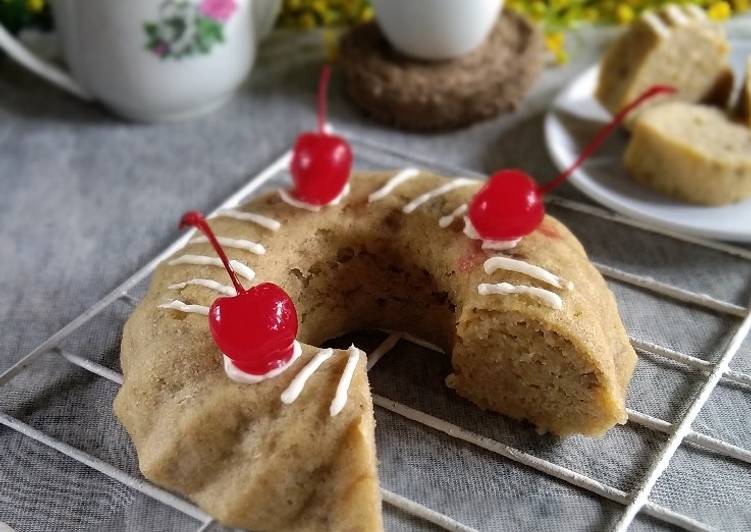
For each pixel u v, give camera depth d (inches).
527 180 8.4
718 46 11.7
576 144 11.7
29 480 7.9
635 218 10.5
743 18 14.4
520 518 7.6
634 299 9.8
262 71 14.1
